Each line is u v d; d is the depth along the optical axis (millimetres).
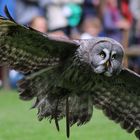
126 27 29281
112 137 19984
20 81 14719
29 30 14242
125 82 15500
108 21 28984
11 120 21594
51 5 28453
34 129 20547
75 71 14859
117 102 15641
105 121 21906
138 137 15773
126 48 28969
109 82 15398
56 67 14773
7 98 25594
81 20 28641
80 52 14766
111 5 29328
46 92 14836
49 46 14617
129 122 15750
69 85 14945
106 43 14781
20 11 28438
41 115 14914
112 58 14758
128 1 30078
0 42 14438
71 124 15242
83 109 15258
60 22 28172
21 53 14609
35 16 27594
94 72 14883
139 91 15602
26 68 14742
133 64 29000
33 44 14539
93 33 27812
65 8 28516
